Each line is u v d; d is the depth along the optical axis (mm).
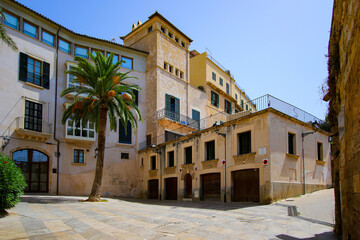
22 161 24891
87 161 28719
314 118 23141
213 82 41094
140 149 32312
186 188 24234
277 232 8688
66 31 29531
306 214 12367
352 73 5047
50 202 18578
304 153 20641
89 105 21609
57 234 8469
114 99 23938
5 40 18453
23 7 25688
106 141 30250
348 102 5594
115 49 32875
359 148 4629
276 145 17938
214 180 21391
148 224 10211
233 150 19750
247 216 12016
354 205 5215
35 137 25391
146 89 34094
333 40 7906
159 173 27781
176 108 34500
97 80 21203
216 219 11242
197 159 23031
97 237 8242
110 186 29453
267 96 18766
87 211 14250
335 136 8711
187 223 10328
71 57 29953
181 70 37094
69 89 22531
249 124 18938
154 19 34781
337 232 8328
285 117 19234
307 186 20266
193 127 35750
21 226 9398
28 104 25547
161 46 34594
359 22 4355
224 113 42500
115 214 13016
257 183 18078
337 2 6902
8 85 24172
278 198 17312
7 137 23125
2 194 10789
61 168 27062
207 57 40406
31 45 26375
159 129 31656
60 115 27891
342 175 6898
